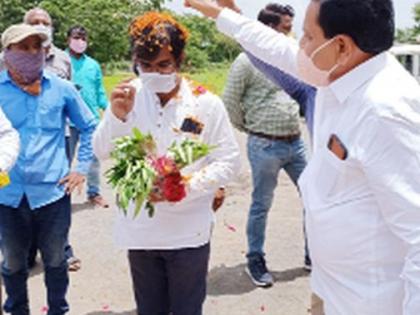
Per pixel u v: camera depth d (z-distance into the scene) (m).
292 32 4.22
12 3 46.94
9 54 3.50
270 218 6.41
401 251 1.92
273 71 2.83
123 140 2.78
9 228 3.66
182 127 2.91
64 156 3.77
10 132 3.30
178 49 2.80
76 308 4.40
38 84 3.62
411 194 1.76
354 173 1.92
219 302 4.47
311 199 2.09
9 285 3.81
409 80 1.89
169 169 2.71
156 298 3.14
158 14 2.84
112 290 4.70
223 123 2.96
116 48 47.66
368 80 1.88
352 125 1.88
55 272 3.84
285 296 4.56
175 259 2.97
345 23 1.86
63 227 3.76
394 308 1.96
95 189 6.95
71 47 6.51
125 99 2.88
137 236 2.96
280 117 4.44
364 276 1.98
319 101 2.08
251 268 4.75
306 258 4.95
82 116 3.81
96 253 5.43
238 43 2.88
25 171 3.58
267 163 4.53
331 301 2.14
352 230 1.95
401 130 1.77
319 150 2.07
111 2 47.22
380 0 1.85
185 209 2.92
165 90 2.83
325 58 1.94
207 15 2.89
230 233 5.93
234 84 4.47
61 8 45.69
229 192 7.39
